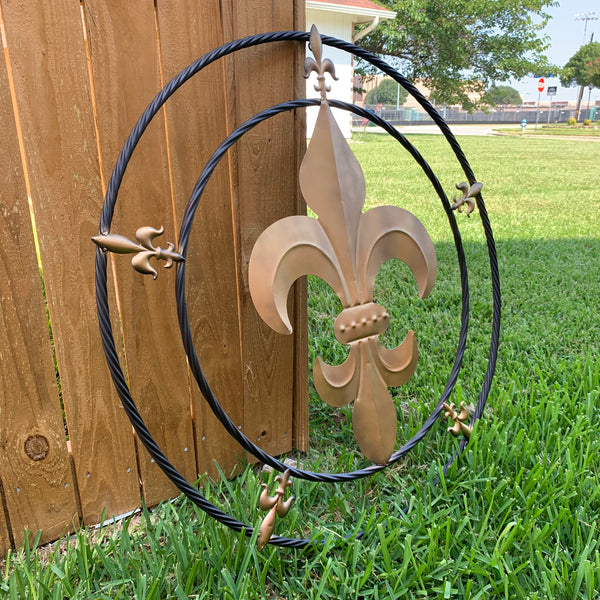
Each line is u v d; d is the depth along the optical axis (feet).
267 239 4.22
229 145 4.06
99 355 4.49
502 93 82.12
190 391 5.07
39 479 4.46
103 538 4.72
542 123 144.36
